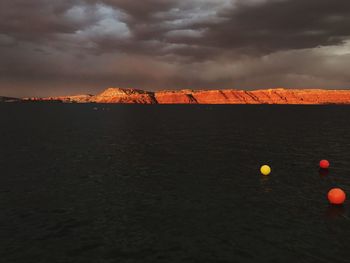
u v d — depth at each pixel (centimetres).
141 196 2600
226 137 6512
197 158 4203
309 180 3088
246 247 1722
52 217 2158
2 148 5012
